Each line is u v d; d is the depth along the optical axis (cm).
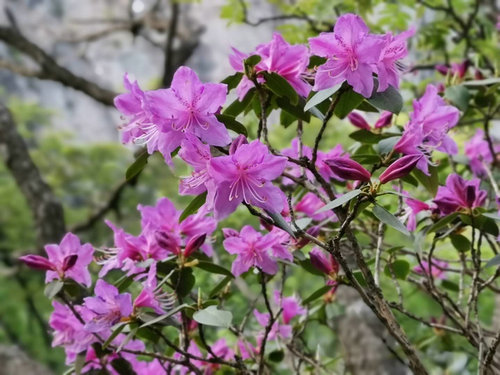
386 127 60
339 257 43
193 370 53
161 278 57
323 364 76
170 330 75
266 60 47
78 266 57
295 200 61
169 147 42
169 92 41
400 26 98
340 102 46
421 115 49
